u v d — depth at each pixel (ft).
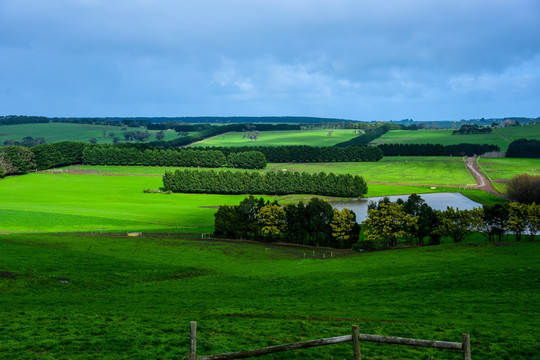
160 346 93.40
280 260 310.04
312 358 88.53
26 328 107.86
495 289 179.32
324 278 230.68
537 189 645.10
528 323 124.26
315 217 410.11
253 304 157.07
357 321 124.77
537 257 262.88
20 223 428.97
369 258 307.58
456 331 112.68
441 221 396.98
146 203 652.48
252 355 56.90
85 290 194.59
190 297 176.55
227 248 346.33
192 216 531.91
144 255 291.17
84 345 92.89
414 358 90.22
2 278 195.31
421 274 217.15
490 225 401.29
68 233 391.65
